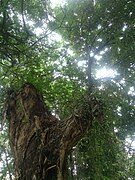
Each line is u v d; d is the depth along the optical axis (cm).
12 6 602
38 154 426
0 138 616
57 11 723
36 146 435
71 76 651
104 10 700
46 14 686
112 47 720
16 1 606
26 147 441
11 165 632
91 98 480
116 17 690
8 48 528
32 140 443
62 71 655
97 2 708
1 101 532
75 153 531
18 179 423
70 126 436
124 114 698
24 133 457
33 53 602
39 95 512
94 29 707
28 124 463
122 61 727
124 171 559
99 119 479
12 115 491
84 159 525
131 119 699
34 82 565
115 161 538
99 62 777
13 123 481
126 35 678
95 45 705
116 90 646
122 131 680
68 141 430
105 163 521
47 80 588
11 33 540
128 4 683
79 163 524
